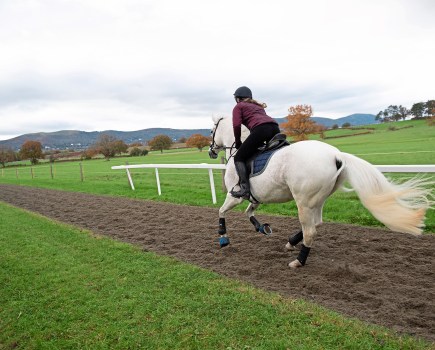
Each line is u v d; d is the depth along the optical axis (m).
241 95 5.25
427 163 17.92
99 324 3.71
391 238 5.93
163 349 3.20
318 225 4.79
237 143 5.31
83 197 13.91
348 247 5.61
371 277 4.39
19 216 10.25
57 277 5.06
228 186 5.68
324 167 4.23
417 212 3.97
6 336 3.71
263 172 4.79
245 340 3.22
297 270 4.77
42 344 3.47
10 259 6.04
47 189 18.50
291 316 3.52
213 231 7.16
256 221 5.82
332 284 4.28
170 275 4.80
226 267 5.08
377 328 3.21
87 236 7.25
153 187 15.38
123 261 5.54
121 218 9.17
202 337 3.32
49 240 7.17
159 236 7.11
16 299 4.51
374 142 47.44
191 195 12.15
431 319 3.38
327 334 3.19
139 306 3.99
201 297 4.08
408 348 2.91
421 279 4.27
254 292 4.09
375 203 4.07
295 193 4.46
